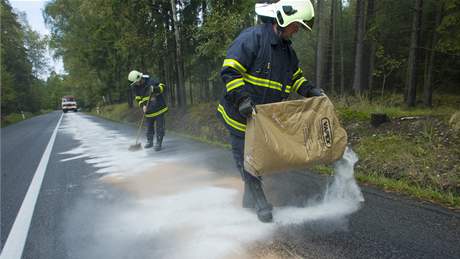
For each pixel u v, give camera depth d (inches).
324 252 80.2
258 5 99.7
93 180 164.6
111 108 1071.6
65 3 882.1
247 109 88.0
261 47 94.3
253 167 88.0
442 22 324.8
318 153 94.3
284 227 95.6
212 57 370.6
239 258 79.7
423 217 97.0
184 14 439.2
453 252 77.2
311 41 607.5
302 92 109.7
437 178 124.0
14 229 105.7
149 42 459.8
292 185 133.9
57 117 1051.3
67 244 93.3
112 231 100.4
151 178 162.1
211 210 113.0
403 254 77.4
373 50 458.0
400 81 563.5
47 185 159.8
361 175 141.8
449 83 519.8
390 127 181.6
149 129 255.6
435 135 156.3
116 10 461.1
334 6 565.3
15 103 1210.6
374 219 97.6
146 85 244.5
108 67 900.0
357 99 282.2
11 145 343.3
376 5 466.0
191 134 338.6
